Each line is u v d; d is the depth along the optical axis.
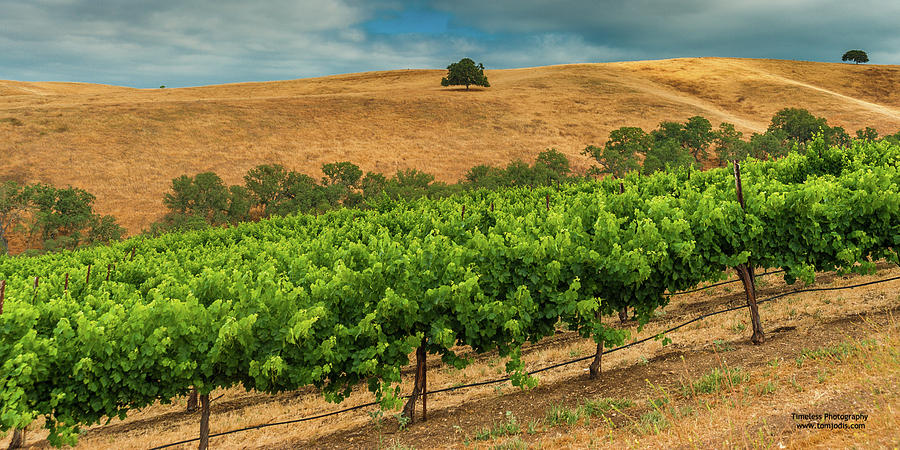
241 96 116.50
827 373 7.99
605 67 146.50
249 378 9.00
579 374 11.42
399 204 30.27
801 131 89.19
